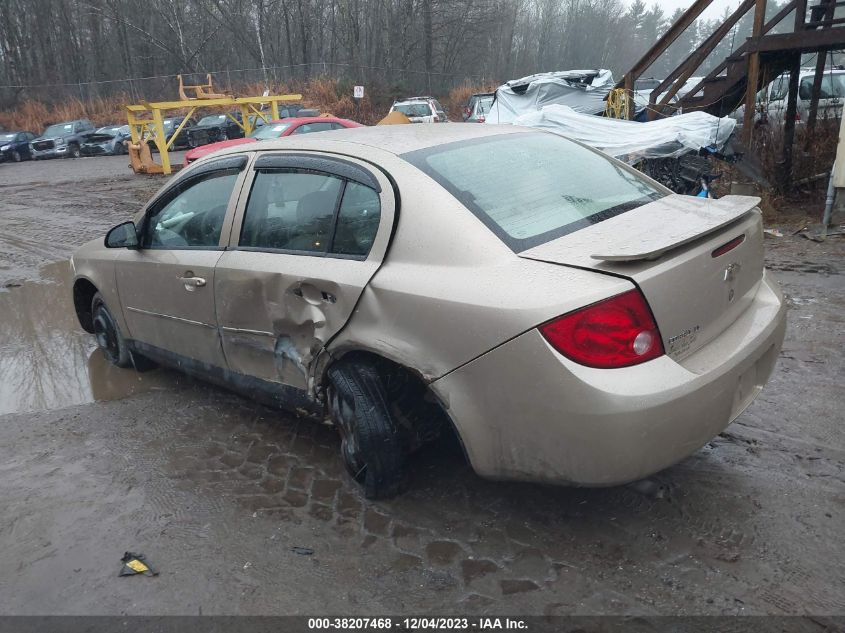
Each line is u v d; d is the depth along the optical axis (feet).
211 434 13.10
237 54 166.61
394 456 10.11
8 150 97.45
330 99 116.16
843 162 25.27
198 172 13.23
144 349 15.14
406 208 9.51
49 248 32.12
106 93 135.85
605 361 7.81
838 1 31.58
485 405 8.55
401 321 9.20
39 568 9.45
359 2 154.51
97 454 12.53
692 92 36.65
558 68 238.68
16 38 166.40
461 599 8.35
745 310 9.71
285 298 10.84
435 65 157.38
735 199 10.48
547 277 8.20
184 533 10.02
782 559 8.67
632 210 9.89
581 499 10.12
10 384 16.21
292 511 10.40
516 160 10.78
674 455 8.23
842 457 10.91
